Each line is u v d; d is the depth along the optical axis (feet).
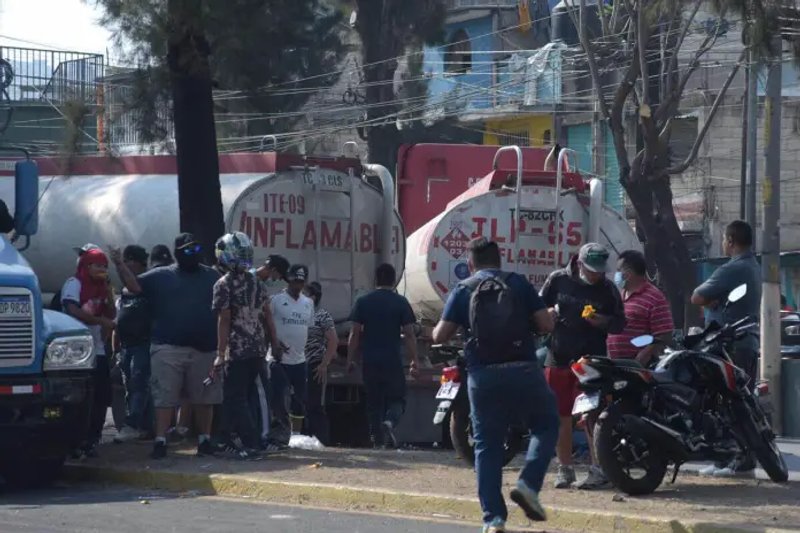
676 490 85.92
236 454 103.30
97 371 106.83
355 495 85.87
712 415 87.40
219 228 126.72
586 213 137.90
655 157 212.64
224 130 237.04
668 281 219.82
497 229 136.77
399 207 162.40
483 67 361.51
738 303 95.86
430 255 136.05
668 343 90.58
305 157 134.72
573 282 86.69
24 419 91.61
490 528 69.82
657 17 136.46
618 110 211.41
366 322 120.16
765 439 89.35
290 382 117.60
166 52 124.16
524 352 70.79
